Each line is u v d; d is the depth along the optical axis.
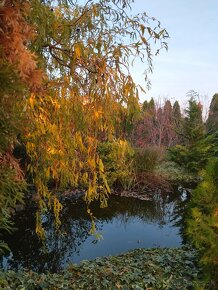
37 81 1.25
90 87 2.16
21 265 5.02
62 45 2.12
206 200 2.51
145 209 8.49
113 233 6.70
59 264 5.12
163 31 2.17
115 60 2.14
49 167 2.23
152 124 16.72
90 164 2.30
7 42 1.17
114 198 9.14
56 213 2.38
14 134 1.26
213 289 2.42
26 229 6.24
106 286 3.46
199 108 13.59
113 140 2.38
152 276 3.70
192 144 12.62
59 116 2.18
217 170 2.50
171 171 12.27
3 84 1.09
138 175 10.19
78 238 6.29
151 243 6.20
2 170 1.29
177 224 7.38
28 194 6.57
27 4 1.25
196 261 3.94
